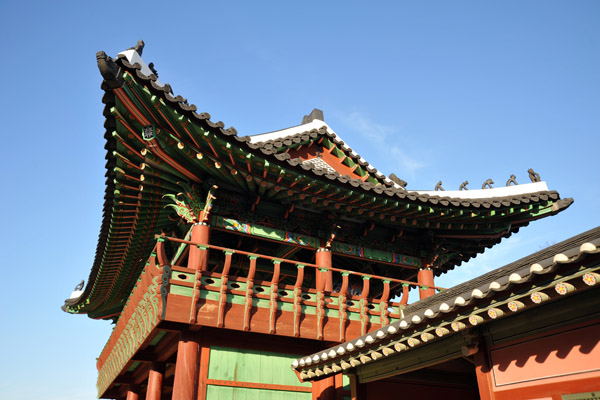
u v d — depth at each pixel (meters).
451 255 18.88
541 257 9.47
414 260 18.08
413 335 9.04
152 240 18.08
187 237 15.76
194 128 12.12
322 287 14.91
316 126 18.73
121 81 11.03
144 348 14.89
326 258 16.03
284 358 14.01
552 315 7.62
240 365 13.27
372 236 17.67
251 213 15.49
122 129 12.62
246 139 12.68
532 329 7.91
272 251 19.38
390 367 10.77
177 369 12.45
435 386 12.60
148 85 11.27
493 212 16.39
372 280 21.08
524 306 7.16
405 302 15.67
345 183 14.38
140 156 13.38
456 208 16.00
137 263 19.98
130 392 19.30
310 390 13.92
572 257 6.32
